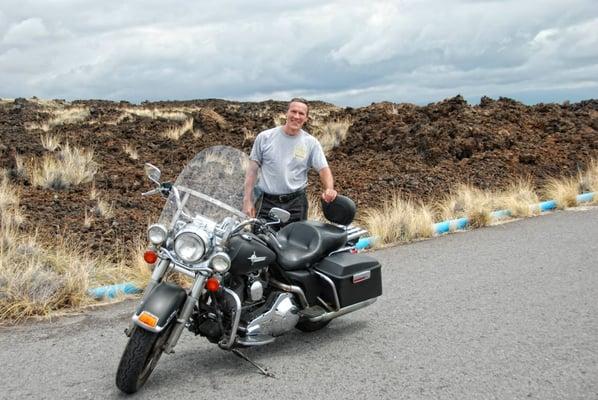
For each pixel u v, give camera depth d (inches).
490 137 631.2
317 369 200.5
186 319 182.7
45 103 1274.6
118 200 430.3
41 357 211.3
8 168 515.5
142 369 176.9
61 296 264.7
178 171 556.4
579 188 522.6
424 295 273.6
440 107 756.0
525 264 317.4
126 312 257.4
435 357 207.9
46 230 347.6
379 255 348.2
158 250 188.1
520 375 192.5
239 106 1353.3
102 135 722.2
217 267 180.4
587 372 193.6
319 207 416.2
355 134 693.9
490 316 244.8
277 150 254.8
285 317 205.2
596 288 276.2
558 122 720.3
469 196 444.1
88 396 182.2
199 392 184.2
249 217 195.8
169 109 1170.6
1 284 261.4
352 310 227.5
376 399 179.2
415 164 590.9
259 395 182.2
